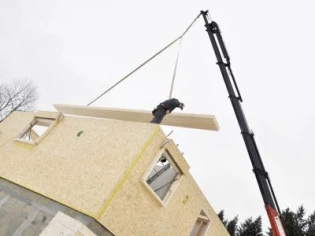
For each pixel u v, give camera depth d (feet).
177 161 22.86
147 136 20.90
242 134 27.04
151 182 26.14
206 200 28.02
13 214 22.00
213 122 23.38
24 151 27.86
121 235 18.69
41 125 33.06
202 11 35.53
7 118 36.11
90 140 23.48
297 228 122.21
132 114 27.86
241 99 30.22
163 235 22.11
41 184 22.66
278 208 24.00
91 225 17.24
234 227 151.43
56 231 18.08
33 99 111.34
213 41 33.78
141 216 20.25
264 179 24.59
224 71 31.71
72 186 20.48
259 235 142.72
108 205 17.98
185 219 24.58
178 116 25.26
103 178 19.52
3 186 25.53
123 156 20.26
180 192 24.14
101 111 30.45
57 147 25.21
